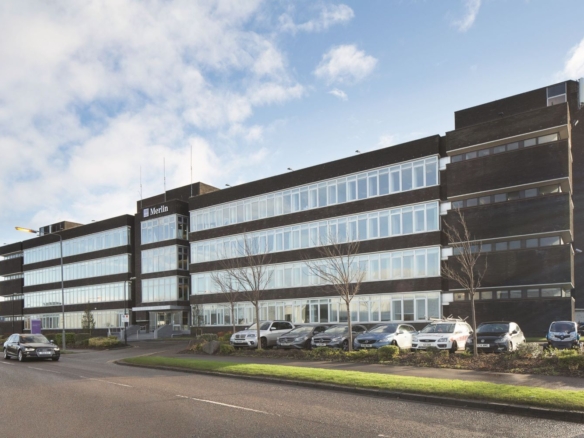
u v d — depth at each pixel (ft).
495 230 100.73
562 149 95.40
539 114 98.43
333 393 42.65
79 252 223.10
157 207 184.24
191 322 165.37
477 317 101.24
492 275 99.60
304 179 137.18
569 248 92.68
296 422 30.81
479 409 34.71
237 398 40.19
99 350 126.52
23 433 28.89
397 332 77.10
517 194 102.58
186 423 30.76
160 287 179.73
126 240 200.75
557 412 31.68
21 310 258.98
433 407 35.68
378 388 41.78
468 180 105.60
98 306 208.95
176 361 69.62
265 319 141.79
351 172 126.72
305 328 89.25
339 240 126.52
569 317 91.97
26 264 259.19
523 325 96.17
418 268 112.16
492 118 117.70
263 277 142.10
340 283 84.79
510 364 52.44
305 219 135.13
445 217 109.91
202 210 166.20
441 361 57.47
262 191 147.64
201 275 163.63
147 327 189.06
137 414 33.83
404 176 117.08
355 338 78.38
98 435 28.07
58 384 52.01
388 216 118.52
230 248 154.40
